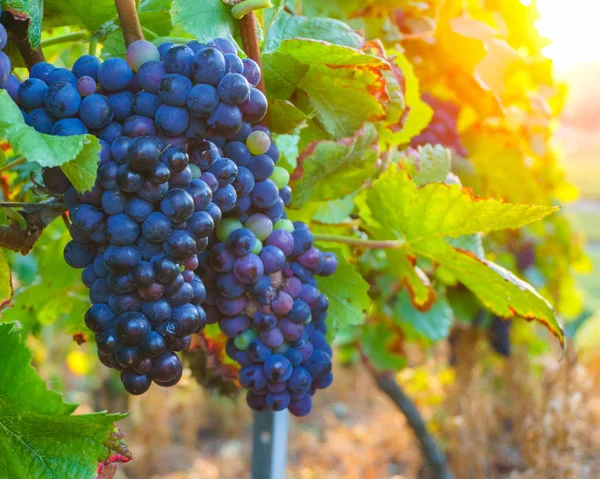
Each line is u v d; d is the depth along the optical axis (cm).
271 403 56
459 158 101
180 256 47
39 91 46
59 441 49
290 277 55
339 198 66
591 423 227
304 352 56
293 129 59
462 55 83
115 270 47
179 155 46
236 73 47
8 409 48
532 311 64
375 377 155
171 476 279
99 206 48
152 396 287
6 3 48
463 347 187
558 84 136
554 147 150
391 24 80
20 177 67
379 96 60
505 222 61
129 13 51
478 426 207
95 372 265
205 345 65
